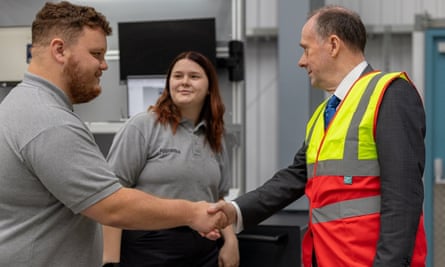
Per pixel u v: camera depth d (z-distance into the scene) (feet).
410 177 4.03
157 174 5.76
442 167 12.77
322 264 4.48
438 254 12.52
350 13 4.65
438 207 12.59
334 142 4.38
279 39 13.34
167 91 6.14
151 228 4.17
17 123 3.77
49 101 3.85
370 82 4.36
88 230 4.13
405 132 4.08
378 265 4.00
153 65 8.78
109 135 9.32
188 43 8.64
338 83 4.65
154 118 5.97
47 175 3.73
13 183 3.80
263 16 14.30
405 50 13.51
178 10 9.36
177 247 5.75
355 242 4.26
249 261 6.81
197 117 6.29
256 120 14.38
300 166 5.47
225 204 5.10
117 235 5.82
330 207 4.41
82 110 9.65
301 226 7.22
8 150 3.77
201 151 6.07
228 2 9.16
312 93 13.30
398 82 4.27
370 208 4.24
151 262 5.73
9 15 9.64
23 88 3.94
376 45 13.69
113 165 5.71
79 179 3.77
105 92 9.57
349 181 4.28
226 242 6.29
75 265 4.02
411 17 13.57
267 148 14.32
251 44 14.37
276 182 5.49
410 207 4.00
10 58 9.34
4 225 3.85
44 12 4.02
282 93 13.34
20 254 3.83
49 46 3.96
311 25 4.70
